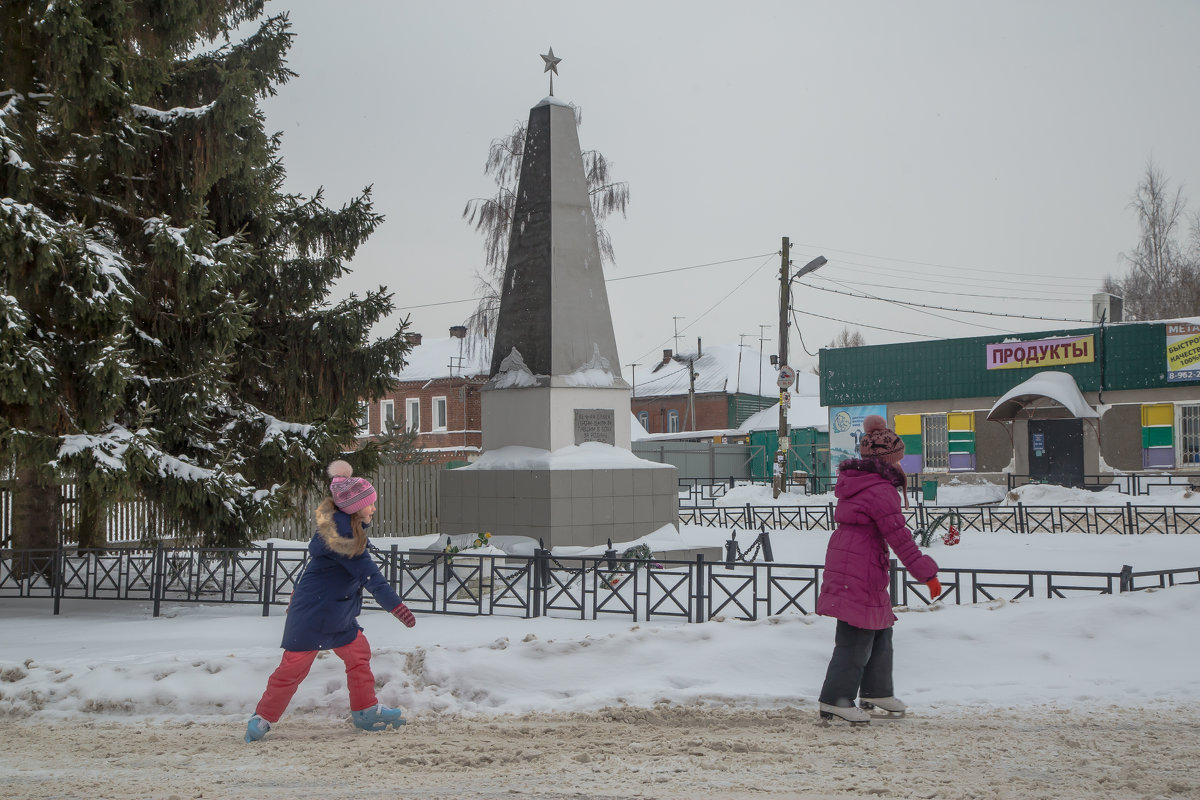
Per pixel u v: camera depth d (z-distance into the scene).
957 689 6.77
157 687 7.16
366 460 15.07
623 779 4.98
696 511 27.73
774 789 4.73
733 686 6.93
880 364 37.41
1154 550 16.70
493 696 6.95
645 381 71.12
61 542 15.50
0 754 5.82
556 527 13.83
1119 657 7.06
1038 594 11.77
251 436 14.33
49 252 10.93
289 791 4.88
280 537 20.72
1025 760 5.18
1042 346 33.94
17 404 11.85
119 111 12.43
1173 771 4.91
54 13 11.26
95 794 4.87
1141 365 32.19
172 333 13.37
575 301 15.00
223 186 14.26
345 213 15.48
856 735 5.84
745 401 68.06
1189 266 46.59
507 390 14.99
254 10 15.48
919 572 6.00
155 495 12.47
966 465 35.44
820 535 20.48
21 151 11.68
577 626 9.44
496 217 28.73
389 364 15.09
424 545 17.78
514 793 4.77
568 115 15.38
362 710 6.31
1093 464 32.91
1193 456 31.44
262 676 7.34
